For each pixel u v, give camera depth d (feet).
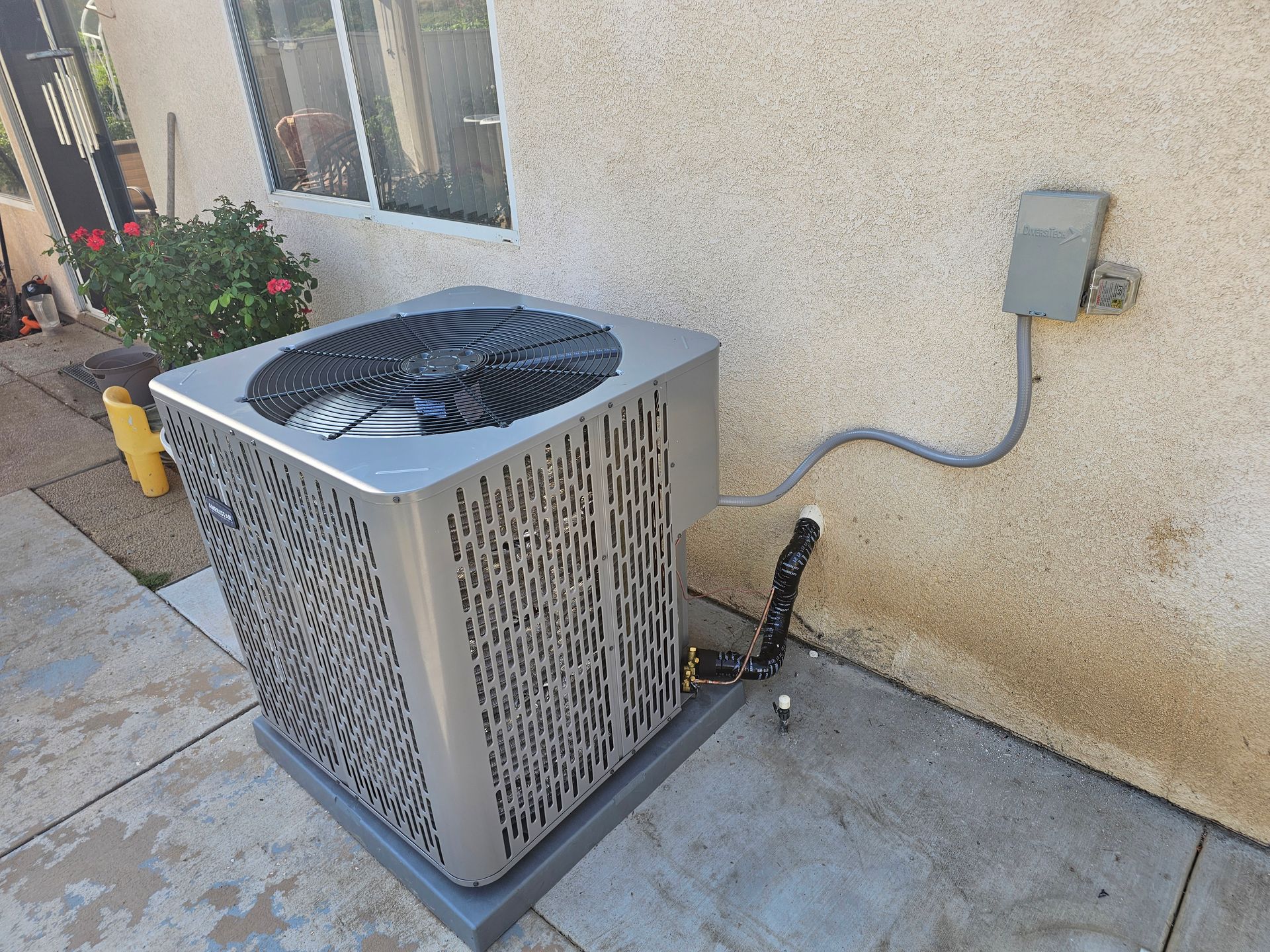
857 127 5.95
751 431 7.68
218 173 12.92
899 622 7.44
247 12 10.94
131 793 7.02
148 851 6.50
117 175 17.21
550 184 8.23
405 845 6.13
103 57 15.72
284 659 6.31
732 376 7.59
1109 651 6.18
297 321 11.83
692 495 6.36
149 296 11.23
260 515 5.43
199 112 12.53
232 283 10.98
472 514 4.61
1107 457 5.65
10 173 19.57
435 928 5.83
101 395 15.17
